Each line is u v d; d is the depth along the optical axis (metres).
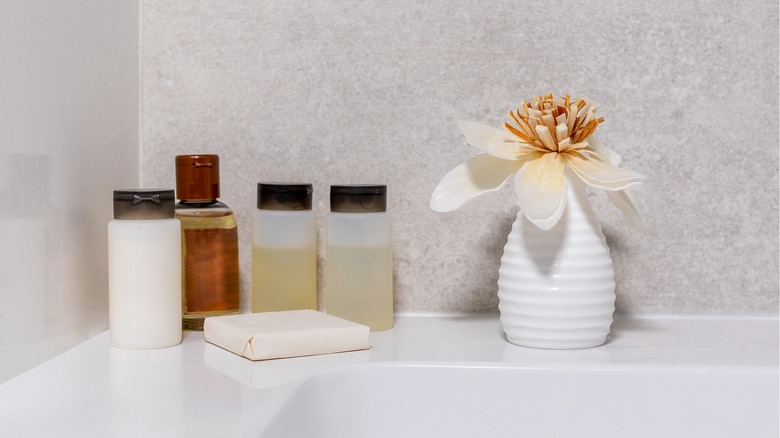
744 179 0.80
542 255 0.66
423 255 0.82
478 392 0.59
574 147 0.66
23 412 0.49
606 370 0.59
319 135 0.82
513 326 0.67
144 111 0.83
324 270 0.83
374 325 0.74
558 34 0.80
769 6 0.79
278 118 0.82
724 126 0.80
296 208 0.74
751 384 0.59
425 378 0.60
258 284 0.75
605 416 0.59
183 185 0.74
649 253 0.81
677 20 0.79
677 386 0.59
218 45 0.82
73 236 0.66
